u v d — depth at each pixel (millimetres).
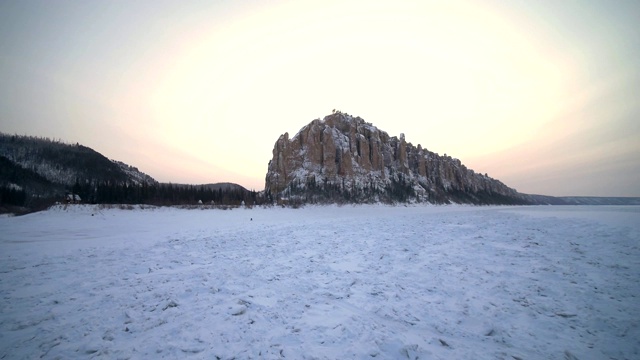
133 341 5855
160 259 13203
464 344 5938
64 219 34406
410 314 7340
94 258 13531
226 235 20875
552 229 19031
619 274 9727
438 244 15734
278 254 14148
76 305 7785
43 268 11727
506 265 11328
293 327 6496
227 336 6051
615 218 24391
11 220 33094
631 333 6227
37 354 5418
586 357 5453
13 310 7469
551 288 8836
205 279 10086
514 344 5949
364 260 12812
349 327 6488
